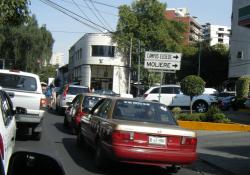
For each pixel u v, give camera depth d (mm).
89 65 78438
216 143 17391
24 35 59031
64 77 115500
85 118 13570
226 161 13398
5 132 6250
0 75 15500
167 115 11359
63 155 12789
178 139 10336
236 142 17797
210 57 75750
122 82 76312
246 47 59719
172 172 11531
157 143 10188
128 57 75625
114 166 11648
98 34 77250
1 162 4391
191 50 79125
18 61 60031
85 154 13195
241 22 24703
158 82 69375
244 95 47375
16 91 14812
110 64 76688
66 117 20031
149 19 73750
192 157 10438
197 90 25141
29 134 15523
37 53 60844
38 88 15609
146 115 11164
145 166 12055
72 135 17578
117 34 73688
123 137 10078
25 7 15180
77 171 10703
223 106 41000
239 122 27156
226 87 65562
